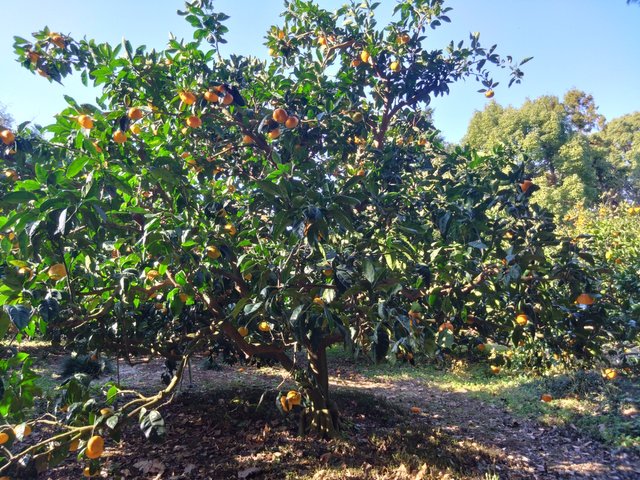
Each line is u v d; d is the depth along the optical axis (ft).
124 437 15.74
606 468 14.35
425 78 17.11
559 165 74.59
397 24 16.65
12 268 8.89
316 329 11.93
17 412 9.78
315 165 13.28
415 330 9.54
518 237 12.37
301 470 13.05
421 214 14.84
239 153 16.17
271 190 8.89
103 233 10.10
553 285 16.98
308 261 11.87
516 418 19.65
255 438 15.40
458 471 13.15
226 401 19.29
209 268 11.88
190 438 15.61
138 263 11.45
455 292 12.48
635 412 18.60
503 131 80.18
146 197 12.39
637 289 19.17
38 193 8.27
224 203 12.28
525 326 13.53
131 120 10.87
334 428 15.34
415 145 17.29
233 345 18.13
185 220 10.84
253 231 12.56
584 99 102.53
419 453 14.33
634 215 28.43
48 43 12.35
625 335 15.44
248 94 14.75
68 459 13.97
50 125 10.52
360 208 14.43
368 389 24.99
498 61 16.58
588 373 22.77
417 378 27.45
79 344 16.43
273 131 12.58
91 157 9.82
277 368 29.32
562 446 16.42
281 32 17.21
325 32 16.88
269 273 10.49
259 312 10.58
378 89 17.53
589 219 33.65
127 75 12.00
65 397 10.89
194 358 32.55
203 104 12.36
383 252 12.30
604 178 86.94
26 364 9.99
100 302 12.06
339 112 15.14
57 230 7.89
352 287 10.07
